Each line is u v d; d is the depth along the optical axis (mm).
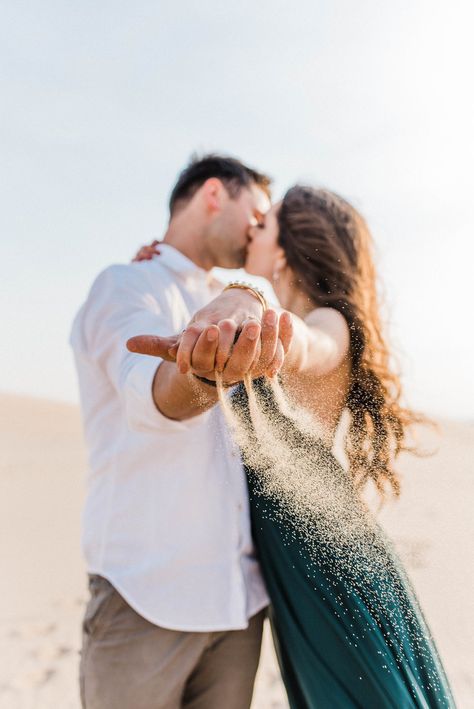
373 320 1873
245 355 935
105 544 1691
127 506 1681
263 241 2096
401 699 1410
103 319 1646
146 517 1667
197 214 2205
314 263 1900
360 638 1482
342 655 1501
